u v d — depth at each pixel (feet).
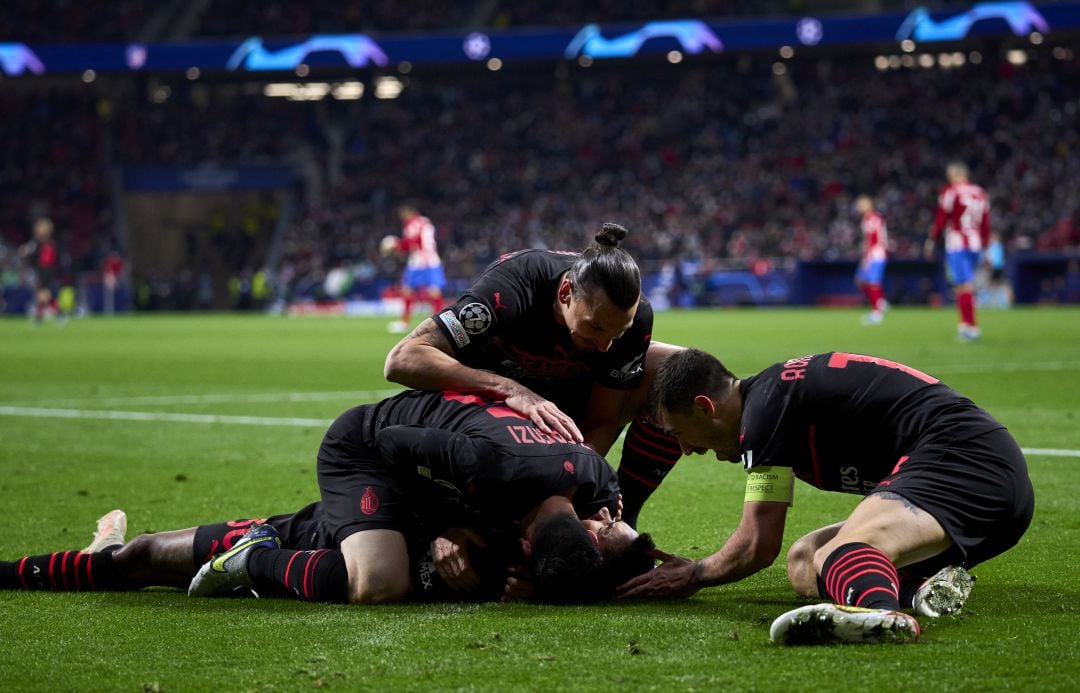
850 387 44.65
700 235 458.09
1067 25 412.36
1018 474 43.86
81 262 502.79
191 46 480.64
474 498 45.42
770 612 44.34
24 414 120.78
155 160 533.55
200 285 518.78
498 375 51.42
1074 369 152.56
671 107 516.32
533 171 510.58
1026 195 424.05
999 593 46.60
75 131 536.42
